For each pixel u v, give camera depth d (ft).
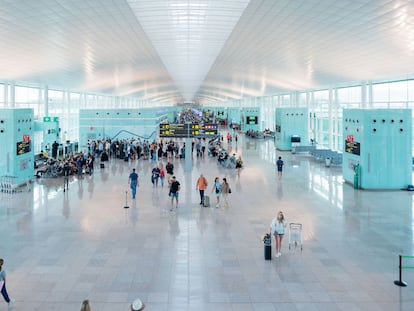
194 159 109.19
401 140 65.41
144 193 63.16
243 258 34.94
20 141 68.95
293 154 119.44
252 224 45.70
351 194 62.75
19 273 31.53
